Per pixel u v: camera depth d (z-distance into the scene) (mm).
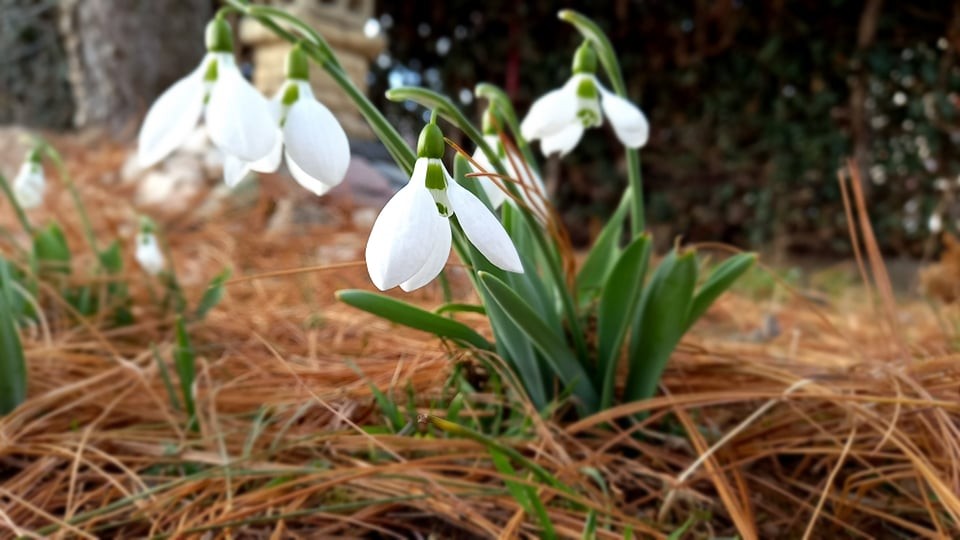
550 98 268
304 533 243
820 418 303
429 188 191
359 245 637
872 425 271
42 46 1445
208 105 226
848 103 1295
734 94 1359
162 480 271
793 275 840
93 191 776
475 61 1558
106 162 841
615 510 241
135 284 482
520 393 275
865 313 656
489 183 263
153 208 739
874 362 336
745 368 325
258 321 432
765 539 251
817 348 457
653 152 1447
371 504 236
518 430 279
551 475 255
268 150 223
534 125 265
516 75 1512
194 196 757
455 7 1544
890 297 322
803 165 1318
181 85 245
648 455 280
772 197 1334
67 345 364
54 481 268
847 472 285
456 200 190
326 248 631
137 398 330
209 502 258
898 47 1255
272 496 251
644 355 283
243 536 241
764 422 303
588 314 301
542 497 252
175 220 724
